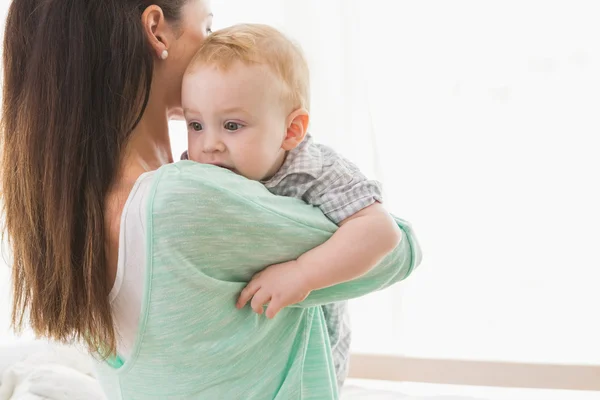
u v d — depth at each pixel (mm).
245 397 814
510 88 2102
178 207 737
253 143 882
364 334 2119
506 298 2188
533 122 2113
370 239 833
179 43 912
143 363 800
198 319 771
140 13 856
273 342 835
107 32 806
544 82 2092
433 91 2113
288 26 2008
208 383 797
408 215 2178
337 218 864
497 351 2213
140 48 824
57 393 1482
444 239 2182
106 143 796
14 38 840
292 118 924
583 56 2068
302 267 801
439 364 2014
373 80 2115
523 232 2160
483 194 2154
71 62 787
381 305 2102
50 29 796
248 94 870
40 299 824
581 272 2152
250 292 796
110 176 797
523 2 2066
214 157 894
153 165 910
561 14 2061
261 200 789
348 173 905
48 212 790
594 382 1938
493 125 2119
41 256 823
